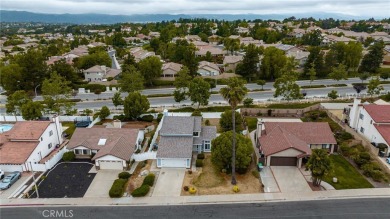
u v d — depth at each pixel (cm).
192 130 5056
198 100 6825
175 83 7944
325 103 7281
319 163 3862
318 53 10088
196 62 9938
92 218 3509
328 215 3494
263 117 6775
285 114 6888
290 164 4631
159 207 3700
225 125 5825
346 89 8662
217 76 10162
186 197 3894
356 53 10525
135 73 8331
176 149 4719
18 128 5131
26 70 9144
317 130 5181
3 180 4203
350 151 4878
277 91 7281
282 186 4100
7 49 17225
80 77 11088
